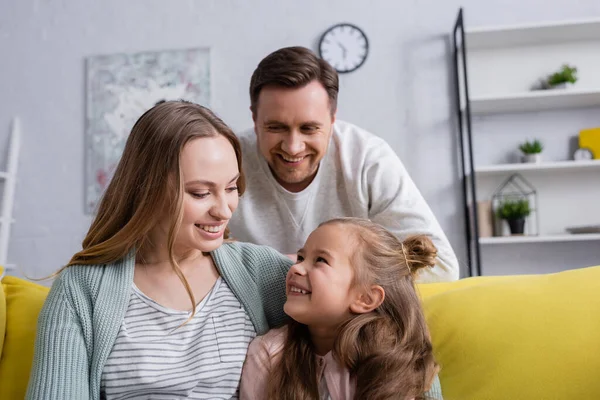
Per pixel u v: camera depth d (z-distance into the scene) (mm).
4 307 1084
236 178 991
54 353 902
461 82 3100
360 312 1025
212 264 1096
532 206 3035
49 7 3420
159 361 947
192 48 3279
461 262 3027
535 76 3076
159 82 3291
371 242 1048
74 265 1022
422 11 3154
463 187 3025
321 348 1063
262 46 3242
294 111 1470
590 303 1010
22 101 3400
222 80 3252
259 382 983
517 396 948
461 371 1006
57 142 3357
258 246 1174
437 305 1107
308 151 1549
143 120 1003
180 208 938
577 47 3053
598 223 2986
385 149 1729
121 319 964
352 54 3166
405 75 3139
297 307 1006
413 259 1101
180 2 3318
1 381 1019
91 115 3336
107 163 3305
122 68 3324
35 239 3314
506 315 1035
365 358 971
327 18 3209
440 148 3092
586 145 2959
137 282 1022
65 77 3381
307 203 1696
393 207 1642
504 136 3076
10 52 3434
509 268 3021
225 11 3281
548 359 963
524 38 3000
